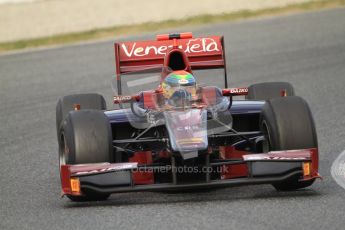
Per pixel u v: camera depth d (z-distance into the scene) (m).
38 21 103.81
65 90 58.16
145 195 28.70
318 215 24.20
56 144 40.75
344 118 42.94
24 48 84.75
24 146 40.72
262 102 32.28
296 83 55.41
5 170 35.34
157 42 36.44
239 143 30.75
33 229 24.69
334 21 85.44
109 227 24.08
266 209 25.27
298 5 99.62
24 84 62.31
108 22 98.19
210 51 35.94
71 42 85.94
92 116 27.98
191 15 97.88
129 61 35.84
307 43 73.31
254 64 64.50
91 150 27.08
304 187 27.97
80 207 27.31
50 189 31.03
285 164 27.16
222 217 24.50
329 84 54.19
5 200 29.45
